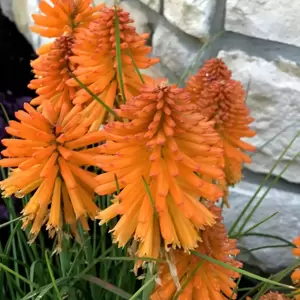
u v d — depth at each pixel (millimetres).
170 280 259
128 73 297
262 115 455
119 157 230
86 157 261
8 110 546
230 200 499
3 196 302
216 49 459
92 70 288
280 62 436
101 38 283
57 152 260
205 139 233
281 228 491
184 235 234
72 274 321
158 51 505
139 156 235
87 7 333
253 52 446
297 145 451
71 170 262
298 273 317
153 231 239
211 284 263
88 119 281
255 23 426
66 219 268
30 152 255
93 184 260
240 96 330
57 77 303
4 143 251
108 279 374
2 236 490
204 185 236
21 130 252
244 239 505
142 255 232
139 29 522
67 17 331
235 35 448
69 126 262
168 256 244
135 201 237
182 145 236
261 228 498
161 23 500
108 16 281
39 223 262
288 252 495
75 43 292
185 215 225
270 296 302
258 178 490
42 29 334
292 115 442
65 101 304
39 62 316
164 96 224
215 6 440
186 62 473
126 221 237
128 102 233
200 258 255
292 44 423
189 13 444
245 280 525
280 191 482
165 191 224
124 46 279
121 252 336
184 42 473
